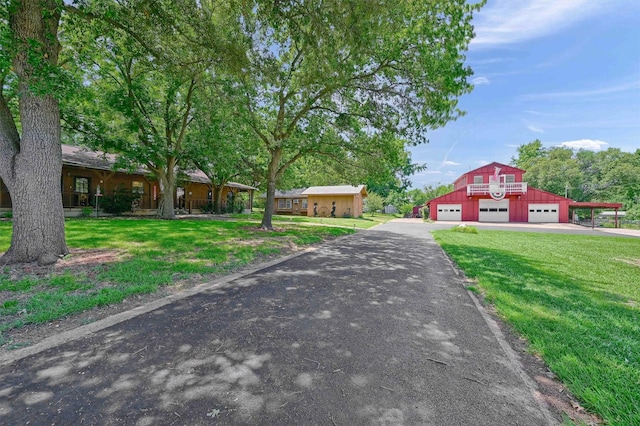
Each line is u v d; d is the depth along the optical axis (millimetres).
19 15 4766
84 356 2383
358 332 2953
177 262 5504
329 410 1796
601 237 13914
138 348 2531
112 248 6527
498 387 2061
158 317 3213
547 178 36062
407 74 8734
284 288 4414
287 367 2279
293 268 5777
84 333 2789
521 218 27625
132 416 1719
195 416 1728
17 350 2443
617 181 34812
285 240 9227
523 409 1826
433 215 30281
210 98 9648
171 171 15859
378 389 2020
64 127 12383
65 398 1865
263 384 2057
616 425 1665
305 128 11492
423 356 2494
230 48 6469
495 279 5074
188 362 2326
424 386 2061
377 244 9750
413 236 12812
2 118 5078
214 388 2002
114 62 11844
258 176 14453
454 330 3049
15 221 5074
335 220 23281
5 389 1940
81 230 9172
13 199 5082
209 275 4977
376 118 9852
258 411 1777
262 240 8891
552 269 6023
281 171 12680
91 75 11984
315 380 2111
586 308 3615
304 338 2789
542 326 3059
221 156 14555
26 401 1827
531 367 2336
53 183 5316
